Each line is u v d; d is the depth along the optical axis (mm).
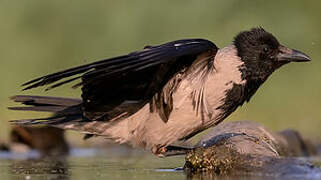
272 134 14016
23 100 11547
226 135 11625
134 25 25891
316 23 25344
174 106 10523
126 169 11914
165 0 25844
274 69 10938
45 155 15773
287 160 10484
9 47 25469
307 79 23531
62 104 11469
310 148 15875
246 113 21422
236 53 10727
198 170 11156
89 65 9469
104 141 17406
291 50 10875
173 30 25641
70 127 11141
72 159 14406
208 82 10523
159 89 10422
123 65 9453
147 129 10789
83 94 10133
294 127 20891
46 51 25766
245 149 11016
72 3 26359
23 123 11250
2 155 15703
